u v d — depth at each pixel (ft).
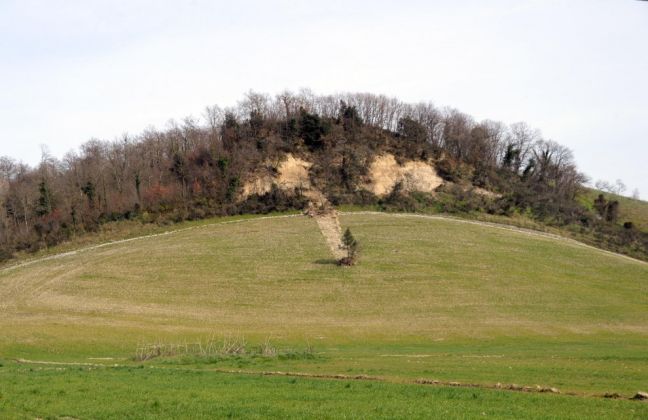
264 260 338.54
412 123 563.89
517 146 597.52
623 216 530.68
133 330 223.51
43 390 110.01
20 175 548.72
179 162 486.79
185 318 249.75
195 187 461.37
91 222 425.28
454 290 291.38
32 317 246.47
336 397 101.24
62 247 389.39
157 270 325.21
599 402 96.02
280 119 555.28
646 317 255.09
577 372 127.13
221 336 217.36
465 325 239.71
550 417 86.53
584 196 586.04
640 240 424.46
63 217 433.89
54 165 547.90
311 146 514.27
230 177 464.65
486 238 386.93
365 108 589.73
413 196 469.57
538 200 489.67
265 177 471.62
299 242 370.94
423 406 93.76
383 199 462.19
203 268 326.85
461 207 457.68
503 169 562.66
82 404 100.32
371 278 308.19
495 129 598.75
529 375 123.65
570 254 365.40
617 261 358.43
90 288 297.33
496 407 92.94
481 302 274.16
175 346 190.60
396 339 215.72
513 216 450.71
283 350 181.27
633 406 93.20
